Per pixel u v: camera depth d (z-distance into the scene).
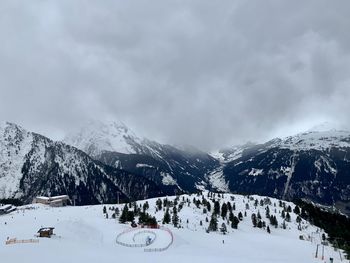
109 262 129.62
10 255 124.62
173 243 185.38
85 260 128.75
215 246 199.62
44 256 127.50
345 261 199.62
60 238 164.38
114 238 189.88
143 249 168.25
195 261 145.00
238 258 160.50
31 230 175.50
